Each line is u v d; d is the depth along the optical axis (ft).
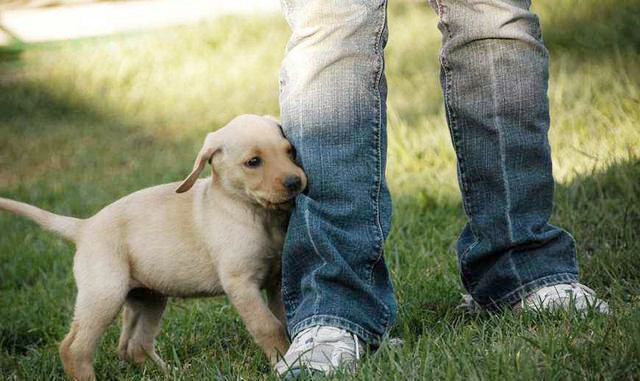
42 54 60.39
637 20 42.01
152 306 20.61
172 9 69.56
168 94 50.96
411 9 54.60
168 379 17.25
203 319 22.34
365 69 16.08
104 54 57.31
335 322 15.75
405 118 36.81
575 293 16.88
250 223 18.38
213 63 53.31
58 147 46.50
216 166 18.71
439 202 28.60
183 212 19.42
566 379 12.88
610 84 34.99
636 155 28.27
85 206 37.32
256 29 56.95
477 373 13.53
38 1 78.43
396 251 24.09
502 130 16.85
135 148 45.14
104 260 19.53
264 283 18.92
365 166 16.11
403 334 17.51
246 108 46.73
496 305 17.74
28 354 22.71
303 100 16.11
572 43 41.34
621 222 23.35
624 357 13.05
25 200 38.93
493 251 17.46
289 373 14.98
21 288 28.66
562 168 28.76
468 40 16.70
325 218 15.99
